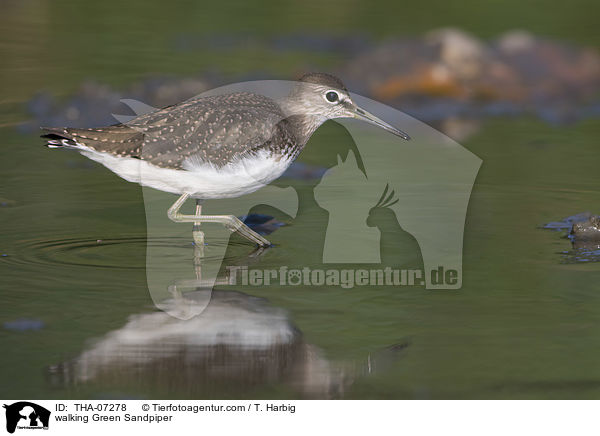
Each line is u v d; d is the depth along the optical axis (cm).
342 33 2406
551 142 1638
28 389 745
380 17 2589
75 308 907
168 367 784
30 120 1712
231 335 849
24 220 1202
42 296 938
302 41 2330
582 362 792
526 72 2086
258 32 2433
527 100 1972
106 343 827
